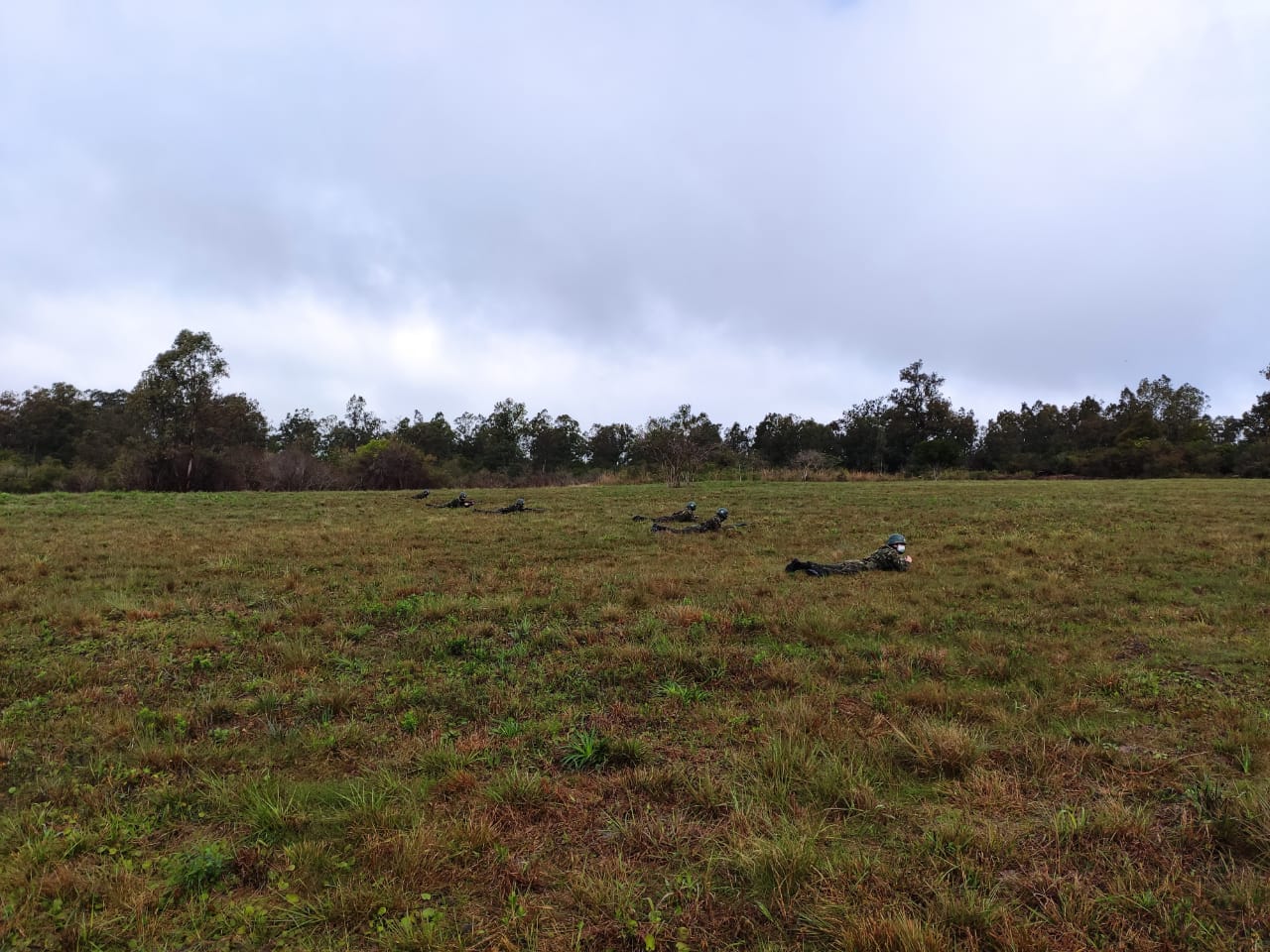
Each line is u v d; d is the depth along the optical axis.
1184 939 2.79
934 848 3.45
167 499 25.48
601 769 4.43
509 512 21.12
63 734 4.91
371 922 2.96
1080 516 17.78
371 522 18.28
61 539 14.26
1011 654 6.58
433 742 4.80
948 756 4.35
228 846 3.55
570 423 86.75
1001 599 8.95
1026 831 3.61
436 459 65.69
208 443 43.91
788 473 45.59
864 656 6.62
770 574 10.66
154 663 6.45
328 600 9.09
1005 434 77.31
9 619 7.91
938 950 2.68
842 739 4.68
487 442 81.62
